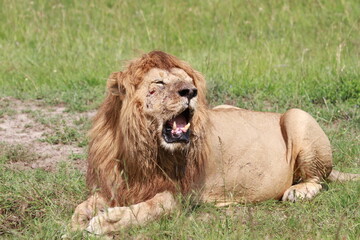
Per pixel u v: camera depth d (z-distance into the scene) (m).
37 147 12.63
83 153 12.22
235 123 10.02
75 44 20.66
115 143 8.65
